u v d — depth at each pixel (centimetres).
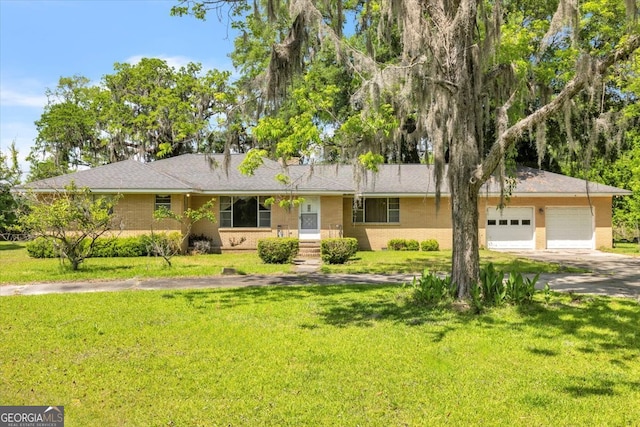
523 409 436
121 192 1809
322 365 550
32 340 647
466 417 418
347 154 1088
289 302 920
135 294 1012
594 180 2442
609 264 1619
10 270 1416
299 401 449
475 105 859
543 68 1194
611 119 976
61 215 1323
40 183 1830
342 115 1598
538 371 536
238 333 688
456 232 895
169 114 3144
